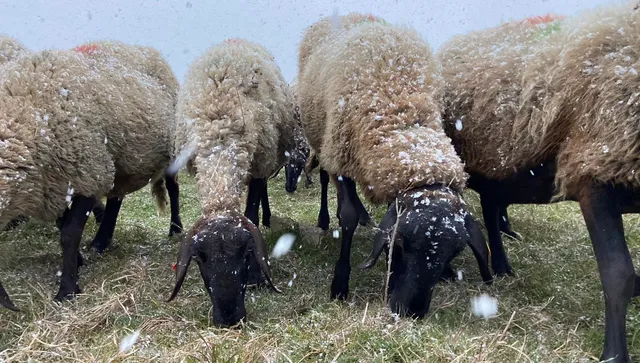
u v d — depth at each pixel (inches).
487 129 57.8
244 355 44.8
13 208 54.8
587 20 49.6
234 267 49.6
